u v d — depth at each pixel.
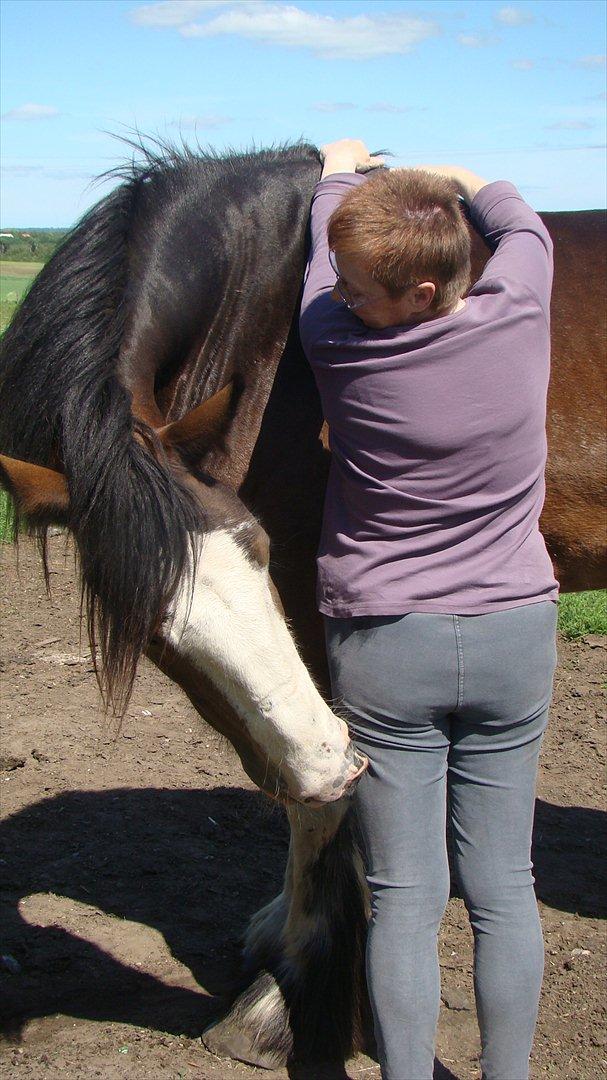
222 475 2.54
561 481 2.64
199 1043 2.56
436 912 2.03
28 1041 2.56
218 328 2.55
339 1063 2.54
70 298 2.29
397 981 1.98
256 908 3.15
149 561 1.87
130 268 2.40
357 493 2.00
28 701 4.45
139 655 1.92
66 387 2.14
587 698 4.56
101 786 3.84
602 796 3.83
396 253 1.80
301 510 2.57
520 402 1.90
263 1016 2.54
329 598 2.05
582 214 2.80
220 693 1.97
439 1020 2.64
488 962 2.01
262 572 2.00
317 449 2.53
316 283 2.12
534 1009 2.02
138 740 4.18
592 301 2.64
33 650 4.95
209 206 2.56
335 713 2.15
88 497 1.92
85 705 4.44
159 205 2.51
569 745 4.18
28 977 2.82
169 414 2.57
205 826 3.58
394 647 1.94
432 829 2.03
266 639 1.94
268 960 2.66
